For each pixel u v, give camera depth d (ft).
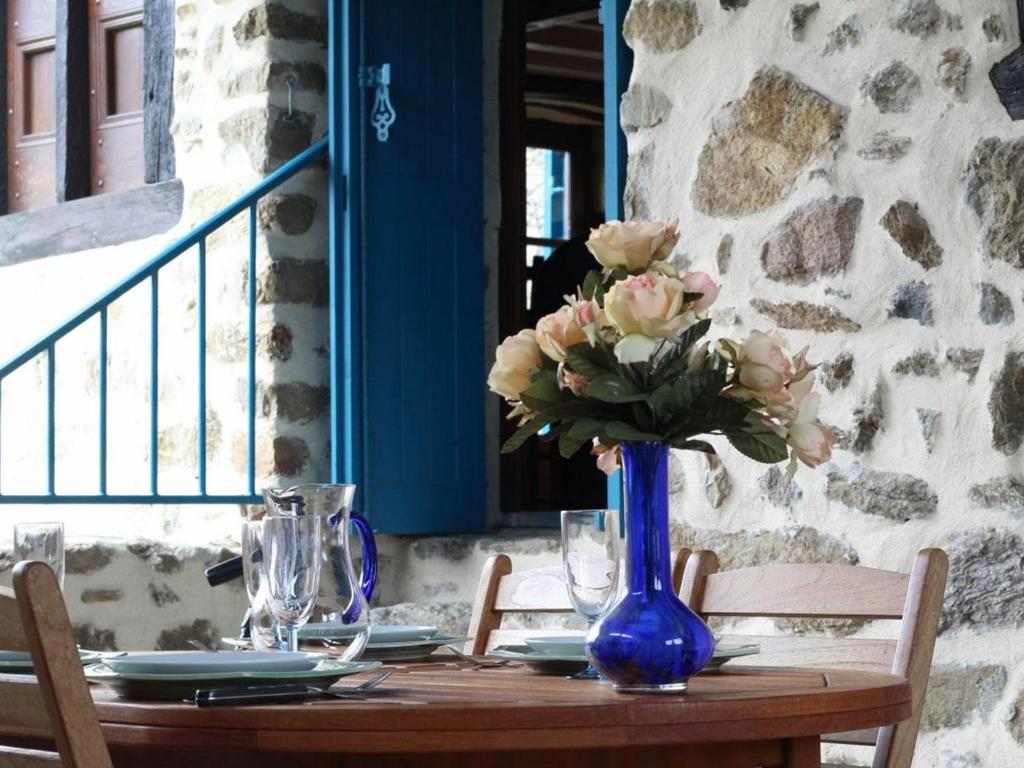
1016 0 10.96
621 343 6.22
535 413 6.66
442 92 16.96
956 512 11.00
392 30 16.60
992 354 10.92
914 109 11.41
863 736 7.47
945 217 11.21
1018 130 10.89
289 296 16.31
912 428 11.27
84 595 14.35
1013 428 10.80
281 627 6.99
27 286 19.29
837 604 7.85
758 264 12.17
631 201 13.03
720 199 12.45
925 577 7.47
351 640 7.04
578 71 25.88
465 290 17.01
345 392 16.07
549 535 15.87
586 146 26.89
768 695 5.76
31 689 5.44
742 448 6.51
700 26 12.66
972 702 10.78
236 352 16.51
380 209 16.38
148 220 17.89
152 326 14.93
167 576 14.85
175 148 17.75
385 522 16.16
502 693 6.20
